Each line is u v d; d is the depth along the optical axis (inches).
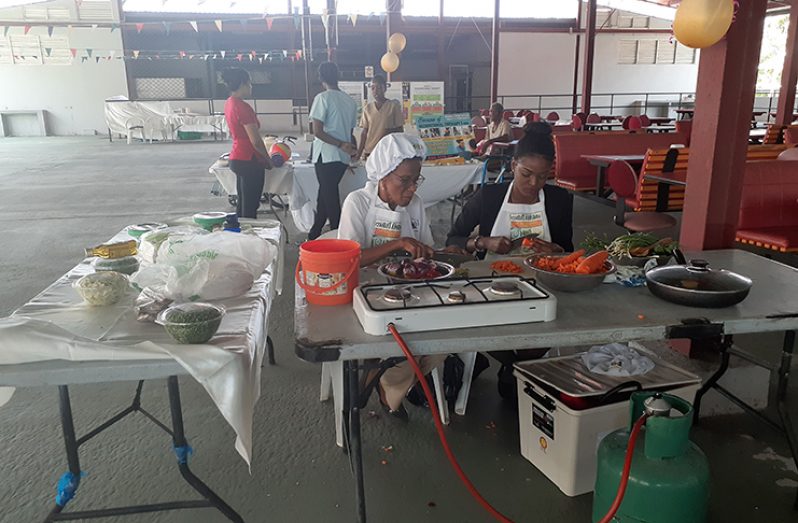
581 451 78.3
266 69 839.1
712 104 116.1
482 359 108.8
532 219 101.8
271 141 231.5
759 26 112.6
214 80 827.4
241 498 81.4
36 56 749.9
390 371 89.2
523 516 77.5
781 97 397.7
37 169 439.5
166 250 75.7
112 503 80.1
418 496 81.7
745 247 197.5
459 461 89.1
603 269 76.5
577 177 260.5
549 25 777.6
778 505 79.6
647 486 64.1
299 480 85.3
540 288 68.1
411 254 84.9
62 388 65.9
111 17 751.1
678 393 80.6
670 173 187.6
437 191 221.8
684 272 75.5
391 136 86.8
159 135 671.8
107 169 437.1
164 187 353.7
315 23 735.7
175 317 59.8
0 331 56.8
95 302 71.6
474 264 87.7
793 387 108.7
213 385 58.0
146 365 57.5
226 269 74.9
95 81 769.6
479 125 420.8
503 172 226.4
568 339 62.1
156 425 98.5
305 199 221.3
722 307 68.9
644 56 801.6
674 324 64.3
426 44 888.9
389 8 560.4
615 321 65.1
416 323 61.1
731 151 117.9
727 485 83.4
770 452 90.7
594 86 802.8
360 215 91.7
